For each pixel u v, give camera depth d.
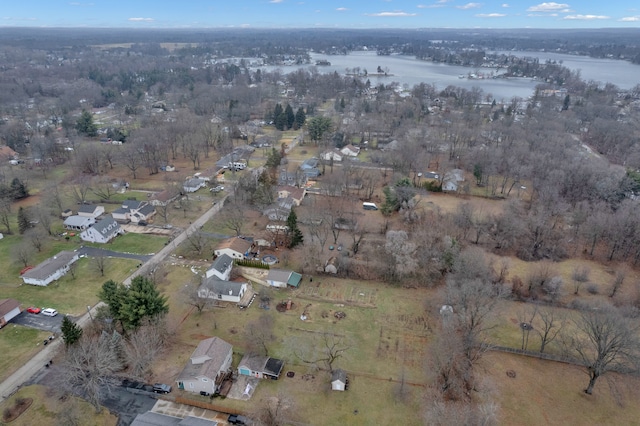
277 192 107.62
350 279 75.00
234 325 62.75
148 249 84.50
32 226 90.94
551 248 84.44
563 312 66.00
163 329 57.84
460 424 43.28
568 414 48.44
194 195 112.88
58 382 50.94
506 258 78.31
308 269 76.44
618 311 57.53
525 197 109.69
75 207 102.94
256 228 93.25
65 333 53.50
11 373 53.16
